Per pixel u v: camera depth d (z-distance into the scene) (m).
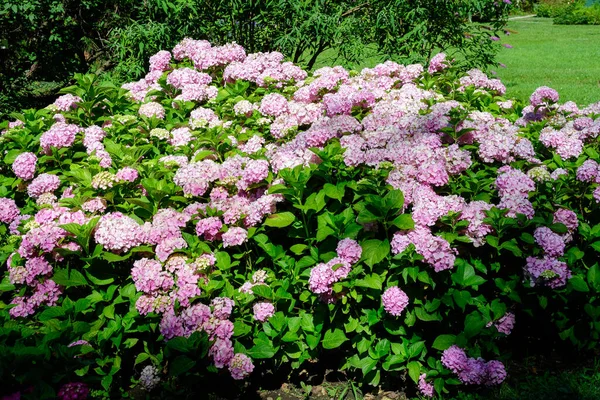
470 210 3.18
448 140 3.81
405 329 3.22
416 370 3.12
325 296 3.08
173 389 3.06
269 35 7.56
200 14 7.29
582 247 3.44
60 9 7.96
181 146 4.06
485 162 3.72
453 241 3.17
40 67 8.81
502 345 3.56
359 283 3.03
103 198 3.51
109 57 8.72
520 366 3.41
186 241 3.34
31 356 2.57
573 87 10.84
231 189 3.57
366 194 3.18
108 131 4.23
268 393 3.32
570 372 3.32
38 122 4.41
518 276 3.29
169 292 3.10
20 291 3.24
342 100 4.18
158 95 4.89
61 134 4.02
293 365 3.27
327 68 4.86
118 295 3.26
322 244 3.33
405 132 3.80
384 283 3.15
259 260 3.45
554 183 3.48
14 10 7.64
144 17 7.61
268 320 3.17
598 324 3.23
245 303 3.20
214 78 5.35
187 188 3.49
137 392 3.20
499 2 7.89
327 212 3.28
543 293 3.23
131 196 3.65
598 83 11.30
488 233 3.22
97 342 3.02
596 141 4.13
